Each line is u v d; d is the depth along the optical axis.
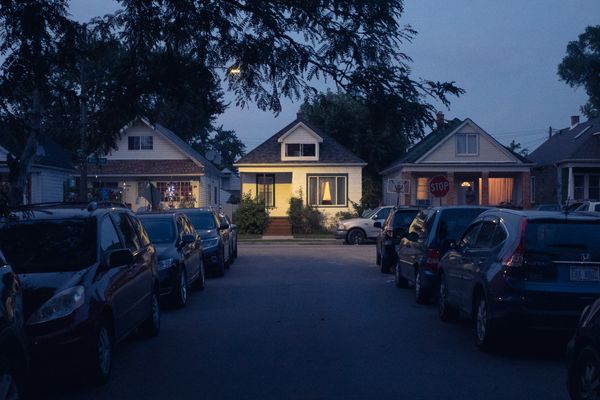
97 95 11.23
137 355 9.67
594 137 44.72
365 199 50.44
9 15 8.51
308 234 42.44
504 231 9.47
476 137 42.88
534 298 8.74
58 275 7.87
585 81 46.19
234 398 7.54
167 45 11.09
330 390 7.78
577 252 8.82
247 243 35.69
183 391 7.84
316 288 16.81
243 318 12.61
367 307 13.77
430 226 13.88
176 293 13.52
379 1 10.41
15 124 8.73
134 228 10.63
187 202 41.41
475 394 7.60
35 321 7.28
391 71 10.81
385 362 9.09
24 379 6.21
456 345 10.15
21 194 10.70
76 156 14.28
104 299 7.99
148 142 42.41
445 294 11.80
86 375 7.80
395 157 51.53
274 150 43.84
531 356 9.42
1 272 6.19
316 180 43.34
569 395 7.05
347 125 49.28
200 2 10.56
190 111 12.69
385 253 19.73
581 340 6.55
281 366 8.94
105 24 11.10
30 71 8.52
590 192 45.31
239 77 11.56
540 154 50.97
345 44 10.72
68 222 8.88
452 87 10.84
